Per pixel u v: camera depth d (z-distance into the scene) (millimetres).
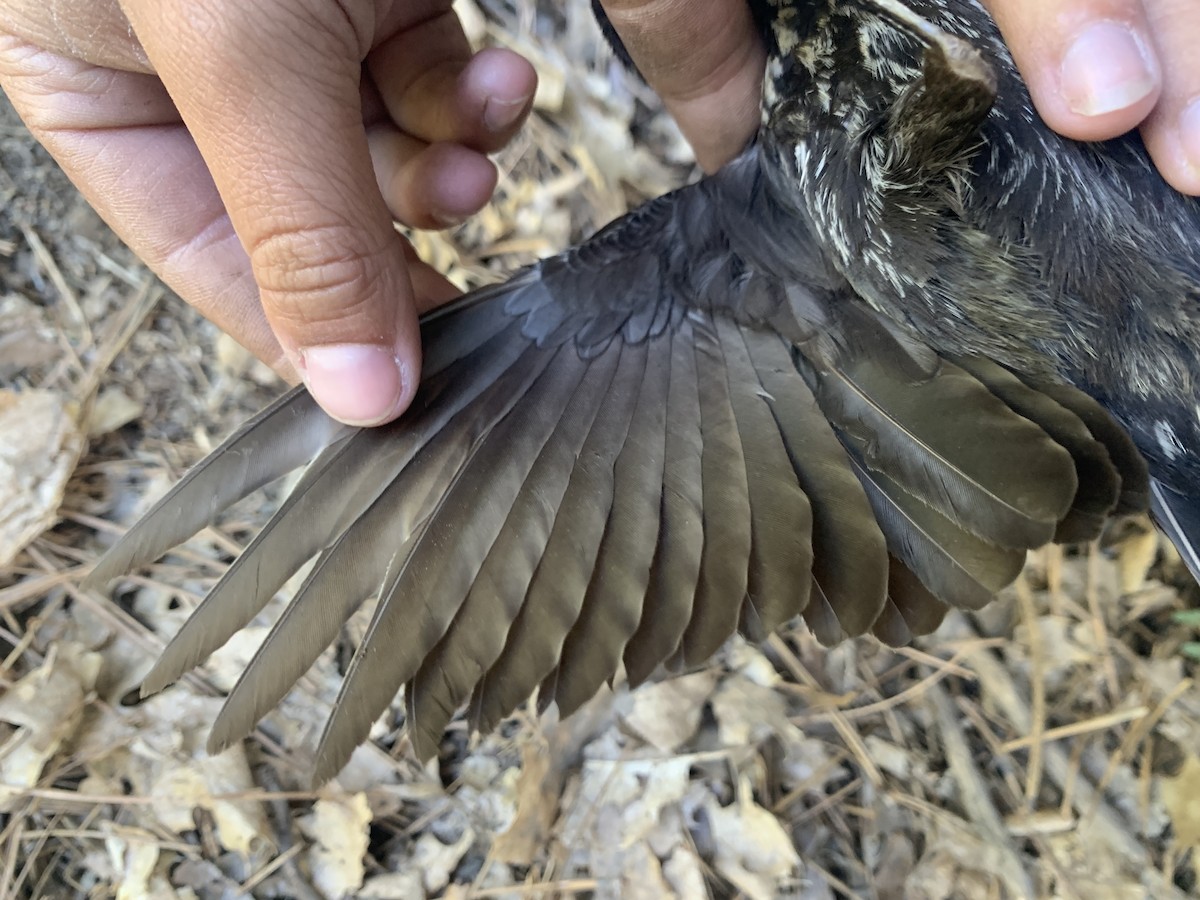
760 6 185
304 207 152
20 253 332
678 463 174
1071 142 165
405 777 286
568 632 168
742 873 277
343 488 165
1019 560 157
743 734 290
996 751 294
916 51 163
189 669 153
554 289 184
